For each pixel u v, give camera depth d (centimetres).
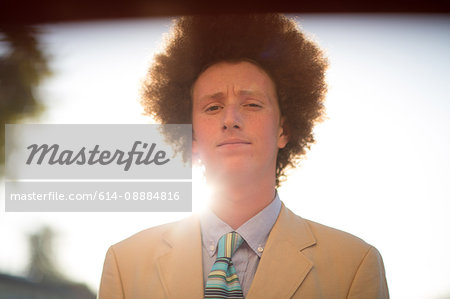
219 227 162
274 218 166
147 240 176
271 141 163
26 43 489
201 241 165
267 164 161
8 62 498
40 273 577
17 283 567
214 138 159
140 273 167
